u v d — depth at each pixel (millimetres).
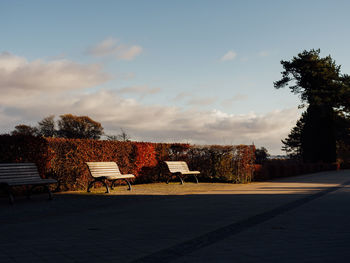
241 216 7777
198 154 20125
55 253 4793
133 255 4684
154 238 5684
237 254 4715
